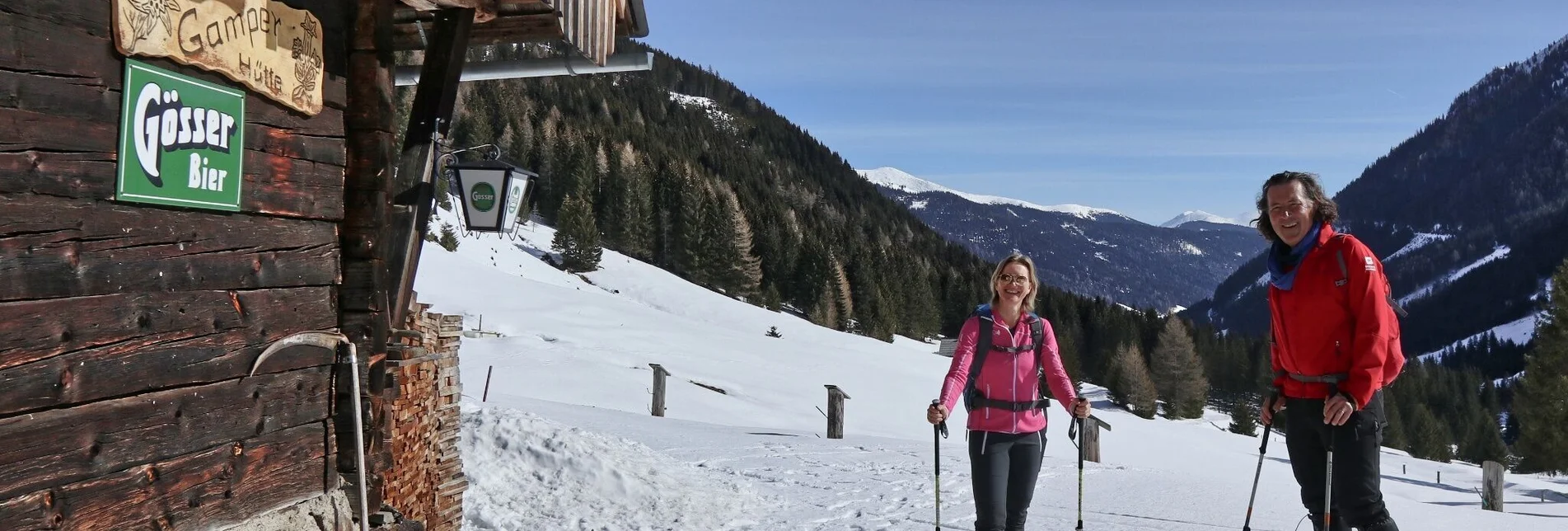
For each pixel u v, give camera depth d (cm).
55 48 263
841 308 10156
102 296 279
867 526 700
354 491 391
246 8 325
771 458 1082
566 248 8675
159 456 299
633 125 17362
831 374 4281
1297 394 412
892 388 4156
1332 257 392
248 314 336
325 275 378
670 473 834
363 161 394
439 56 424
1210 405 9512
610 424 1400
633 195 10875
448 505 633
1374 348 378
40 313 260
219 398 324
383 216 394
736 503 786
